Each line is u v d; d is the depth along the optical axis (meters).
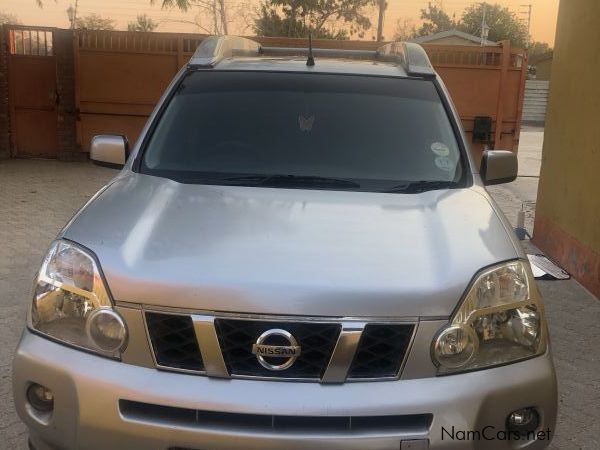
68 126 12.27
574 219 6.12
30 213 8.12
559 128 6.68
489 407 2.33
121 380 2.31
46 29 11.94
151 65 12.06
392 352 2.34
